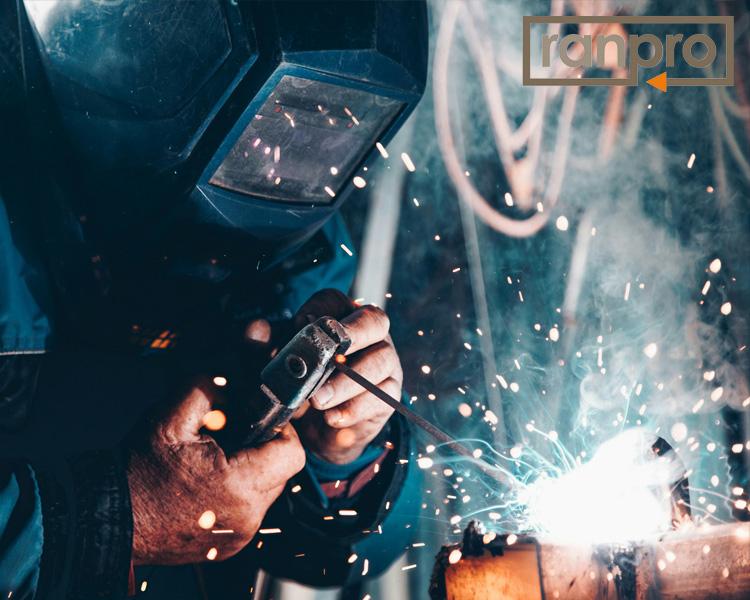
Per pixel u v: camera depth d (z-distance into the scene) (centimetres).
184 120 124
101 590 109
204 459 118
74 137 129
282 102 126
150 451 118
